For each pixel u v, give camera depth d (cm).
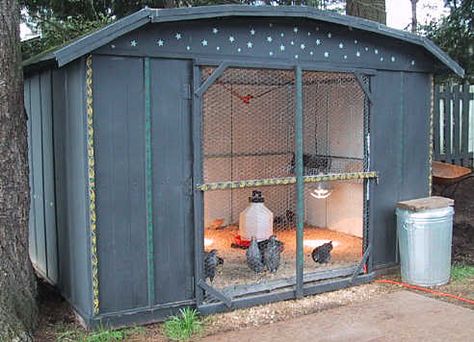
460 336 369
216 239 585
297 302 447
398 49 500
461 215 737
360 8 744
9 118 363
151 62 385
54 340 368
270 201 641
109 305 383
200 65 398
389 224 512
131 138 382
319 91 604
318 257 504
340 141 581
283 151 630
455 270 531
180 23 390
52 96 432
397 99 507
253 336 376
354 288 483
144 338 373
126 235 385
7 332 348
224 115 612
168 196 398
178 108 397
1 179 361
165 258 400
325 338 370
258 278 463
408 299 450
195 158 403
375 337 371
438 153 815
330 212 621
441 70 528
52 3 778
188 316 396
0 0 356
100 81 368
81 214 381
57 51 338
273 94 615
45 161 462
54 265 457
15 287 364
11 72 364
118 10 820
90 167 369
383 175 502
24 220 378
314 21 437
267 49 425
